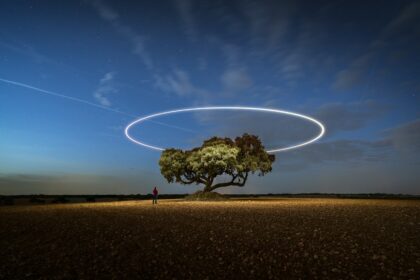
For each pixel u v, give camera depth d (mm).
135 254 13258
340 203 44000
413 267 11500
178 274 11031
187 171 63719
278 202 48656
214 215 26656
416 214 26062
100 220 23094
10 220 23047
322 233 17531
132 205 42781
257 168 60625
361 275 10820
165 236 16781
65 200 61875
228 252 13625
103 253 13367
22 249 13938
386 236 16594
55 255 13016
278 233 17641
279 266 11836
